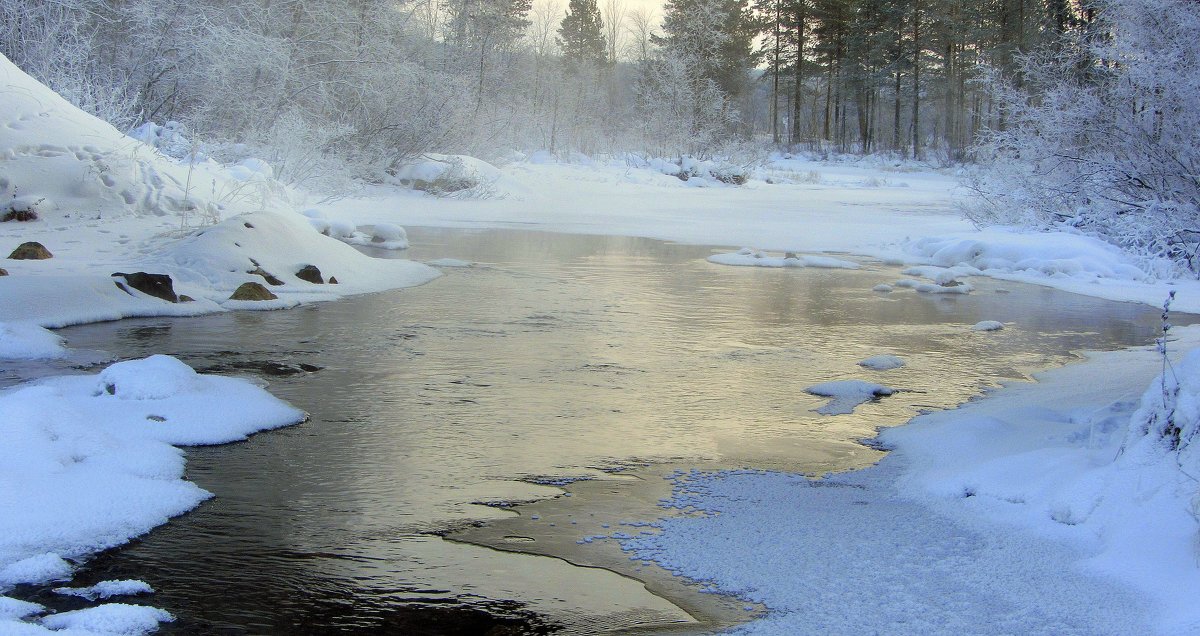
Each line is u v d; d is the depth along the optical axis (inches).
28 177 625.0
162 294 406.3
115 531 173.5
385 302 439.8
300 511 188.4
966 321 427.2
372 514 187.8
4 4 883.4
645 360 331.9
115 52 993.5
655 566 165.6
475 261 603.8
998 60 2241.6
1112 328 413.4
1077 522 175.5
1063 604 148.0
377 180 1125.1
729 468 219.9
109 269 447.5
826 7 2871.6
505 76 1852.9
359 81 1123.3
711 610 149.5
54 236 557.9
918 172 2299.5
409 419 253.1
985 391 296.0
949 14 2699.3
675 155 1893.5
